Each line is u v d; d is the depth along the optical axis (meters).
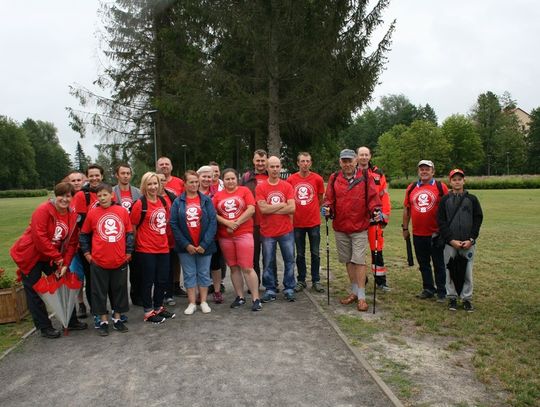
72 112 20.61
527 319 5.22
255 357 4.19
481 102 80.00
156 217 5.35
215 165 7.22
